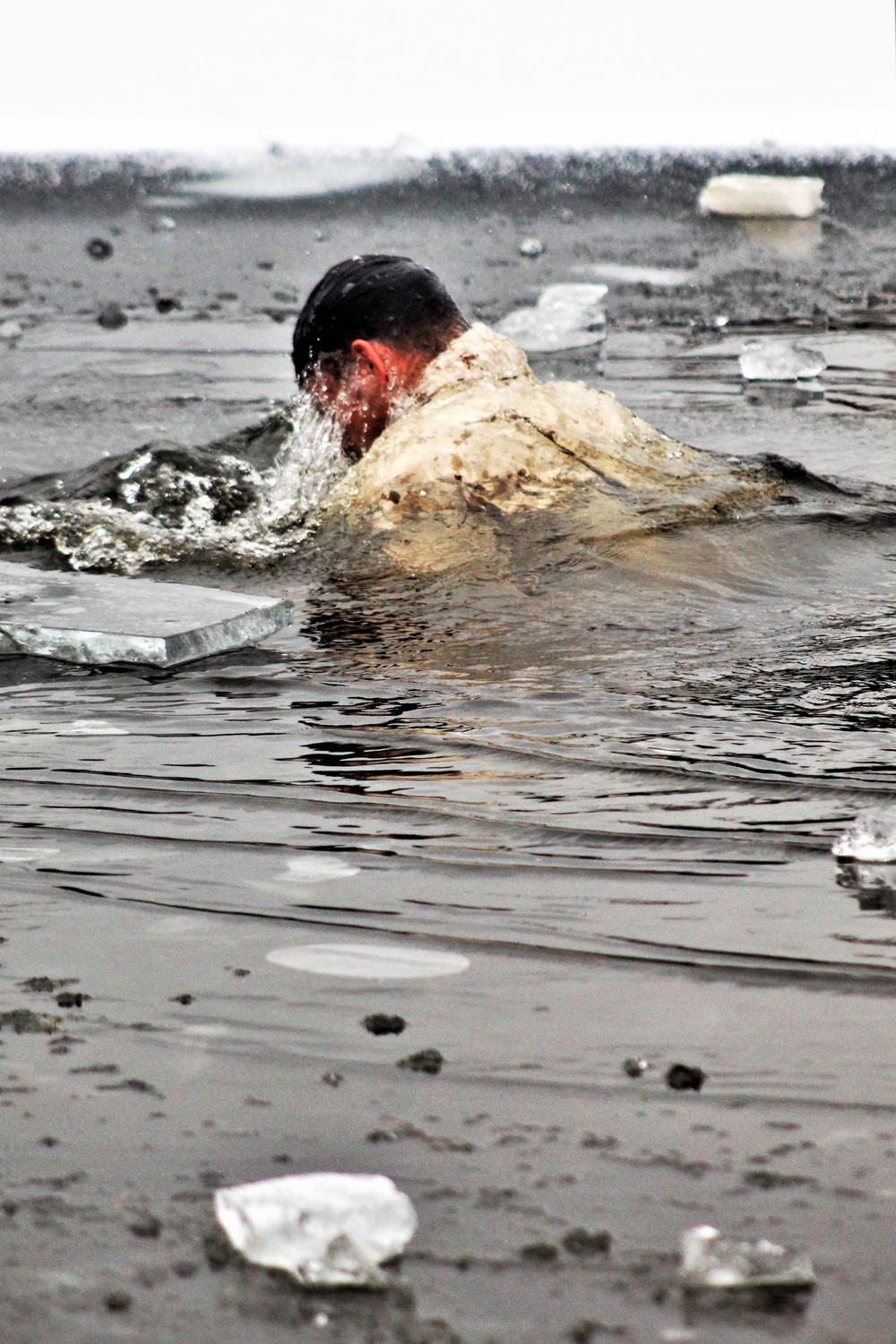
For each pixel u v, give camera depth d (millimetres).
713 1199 4152
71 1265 3906
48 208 74438
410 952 5793
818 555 12414
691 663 9969
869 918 6031
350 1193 4039
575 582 11742
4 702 9672
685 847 6863
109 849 6969
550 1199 4164
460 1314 3709
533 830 7113
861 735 8469
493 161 104812
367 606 11547
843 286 39031
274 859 6797
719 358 27328
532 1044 5047
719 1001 5340
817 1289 3773
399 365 14383
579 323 29969
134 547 13398
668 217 63781
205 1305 3756
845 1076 4797
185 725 9031
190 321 34219
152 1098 4715
